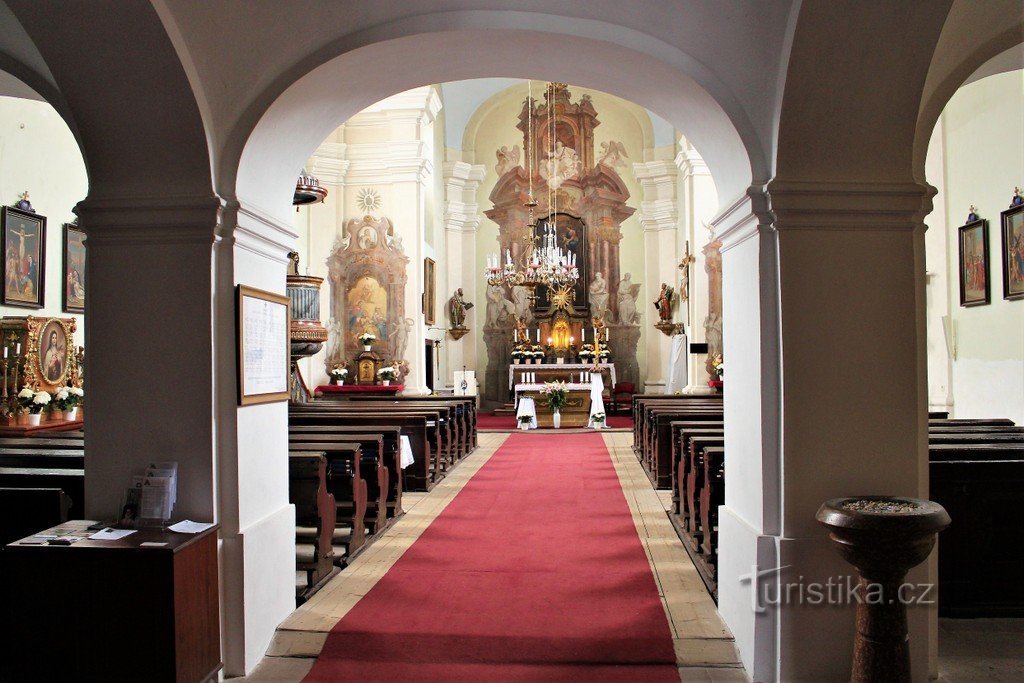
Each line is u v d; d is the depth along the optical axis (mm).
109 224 4035
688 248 16688
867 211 3947
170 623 3500
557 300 20328
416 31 4215
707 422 7395
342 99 4715
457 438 10961
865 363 3977
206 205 3984
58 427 9023
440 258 19547
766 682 3906
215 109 4039
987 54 4184
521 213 20875
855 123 3875
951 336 10664
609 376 19016
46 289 9586
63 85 3785
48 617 3533
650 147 20359
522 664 4062
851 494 3965
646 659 4082
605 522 7047
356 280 15156
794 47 3621
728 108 4125
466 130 20781
